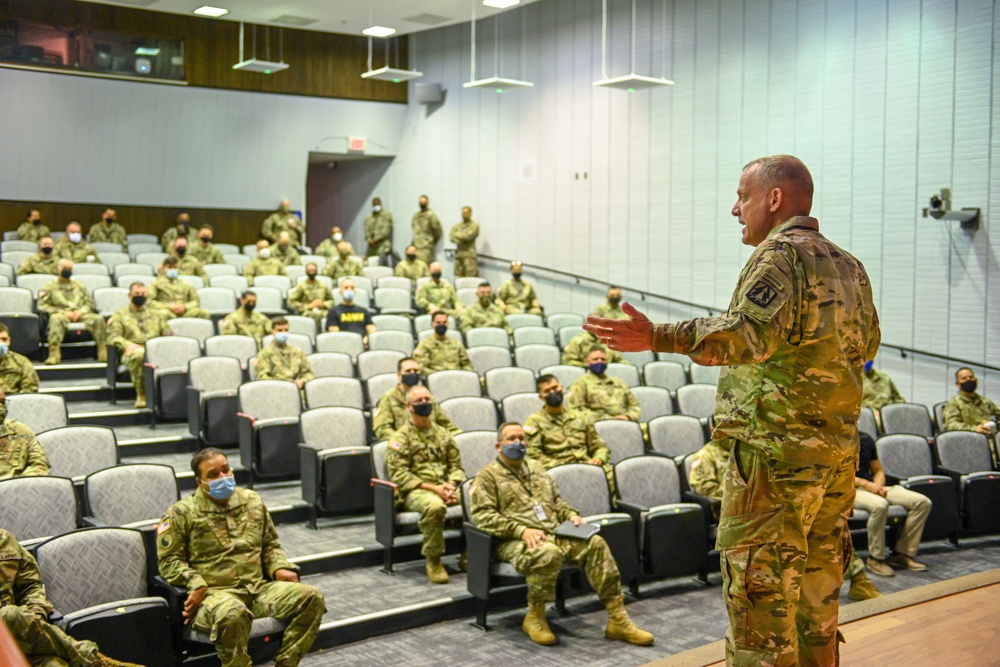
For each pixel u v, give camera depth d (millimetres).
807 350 1815
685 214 12250
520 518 5375
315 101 15555
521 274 14062
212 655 4629
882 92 10180
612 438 7145
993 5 9258
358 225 17156
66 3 13594
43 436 5973
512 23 14617
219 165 15117
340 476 6613
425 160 15961
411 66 16172
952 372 9672
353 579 5918
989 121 9320
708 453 6348
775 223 1958
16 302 9938
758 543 1845
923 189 9852
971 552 7035
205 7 12602
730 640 1905
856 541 7035
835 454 1816
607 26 13227
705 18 11945
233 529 4578
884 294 10203
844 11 10508
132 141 14352
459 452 6500
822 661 1994
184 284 10578
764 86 11305
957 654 2846
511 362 10203
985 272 9375
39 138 13672
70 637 3773
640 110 12789
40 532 4934
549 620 5477
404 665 4750
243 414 7480
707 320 1719
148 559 4703
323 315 11172
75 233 12156
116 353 9086
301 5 12719
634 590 5852
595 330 1717
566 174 13883
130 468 5383
